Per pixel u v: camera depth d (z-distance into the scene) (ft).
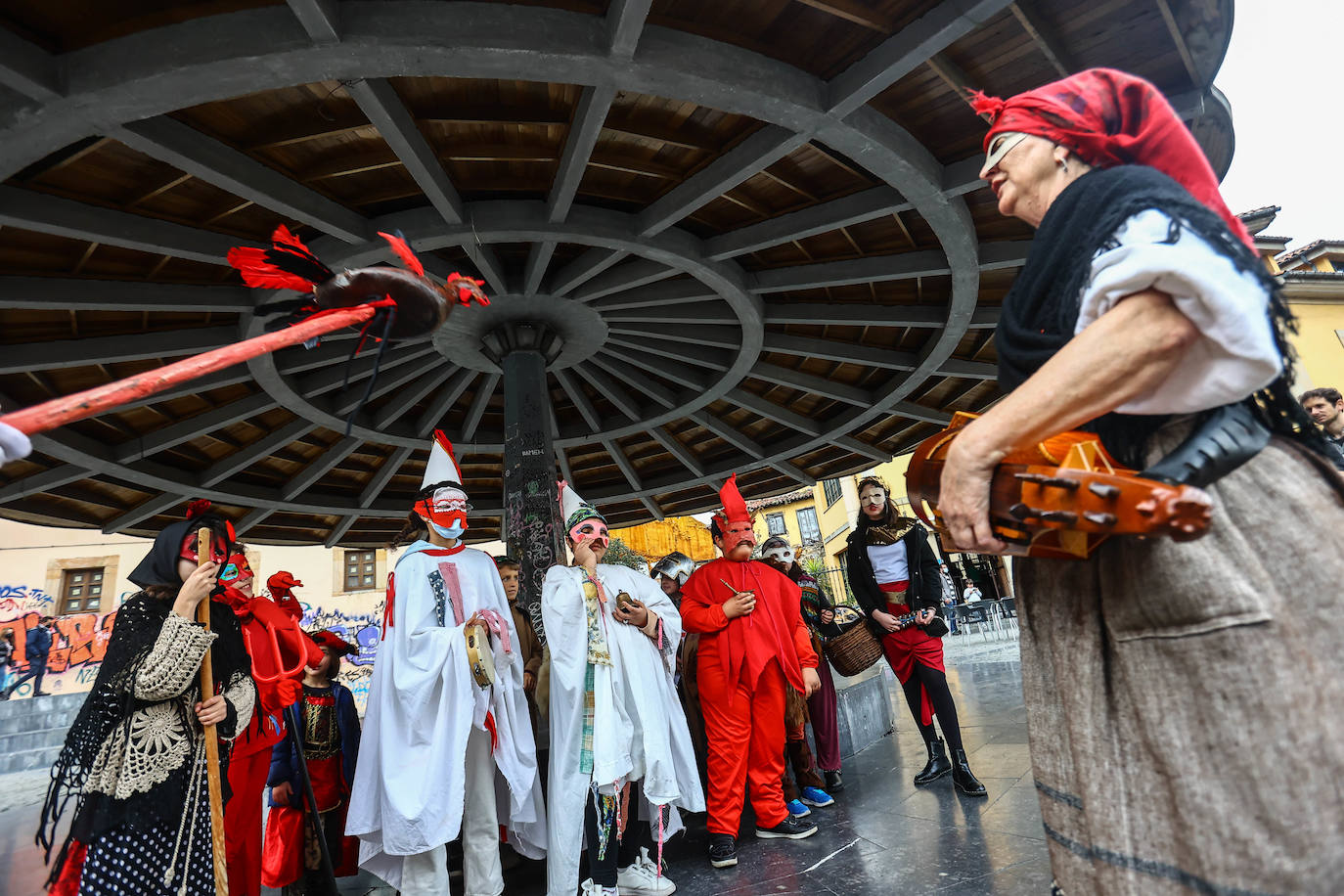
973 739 20.51
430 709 11.64
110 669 8.69
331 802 15.71
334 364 24.95
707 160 17.87
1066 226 3.54
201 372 3.41
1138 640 3.10
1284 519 2.97
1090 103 3.87
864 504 17.62
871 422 33.27
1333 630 2.81
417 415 31.68
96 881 8.04
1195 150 3.62
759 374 29.25
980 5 12.70
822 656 18.11
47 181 15.06
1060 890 3.52
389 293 4.61
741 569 15.07
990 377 27.99
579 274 21.70
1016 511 3.15
